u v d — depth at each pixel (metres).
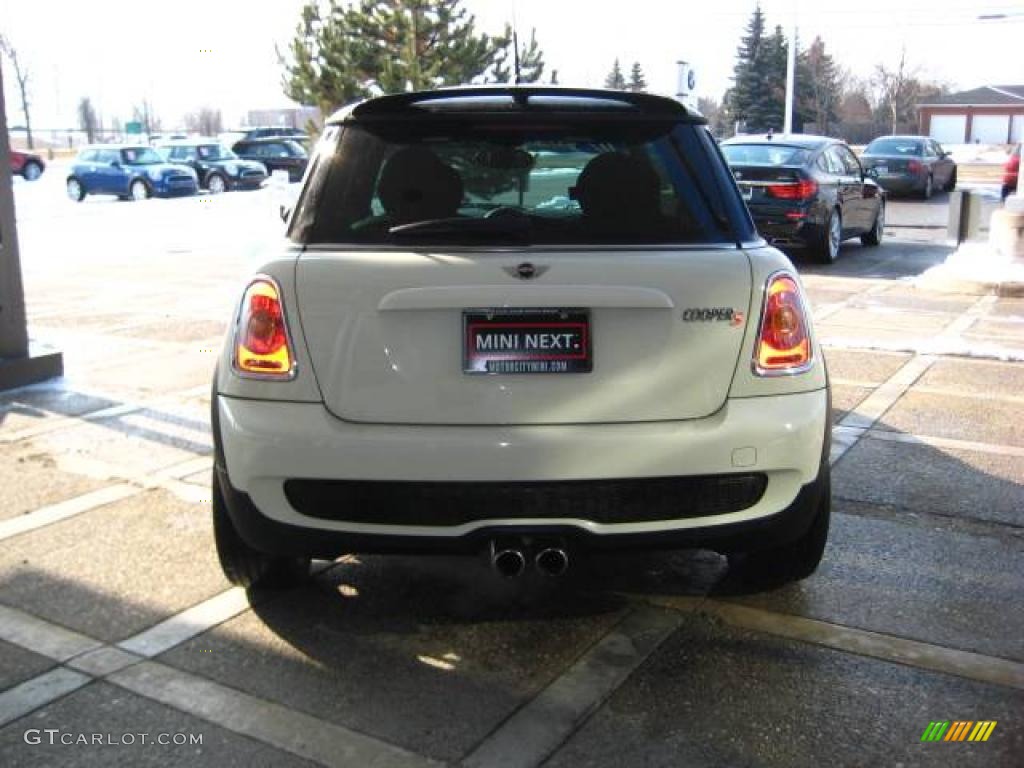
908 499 4.61
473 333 2.97
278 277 3.04
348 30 24.48
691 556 4.03
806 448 3.08
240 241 16.75
